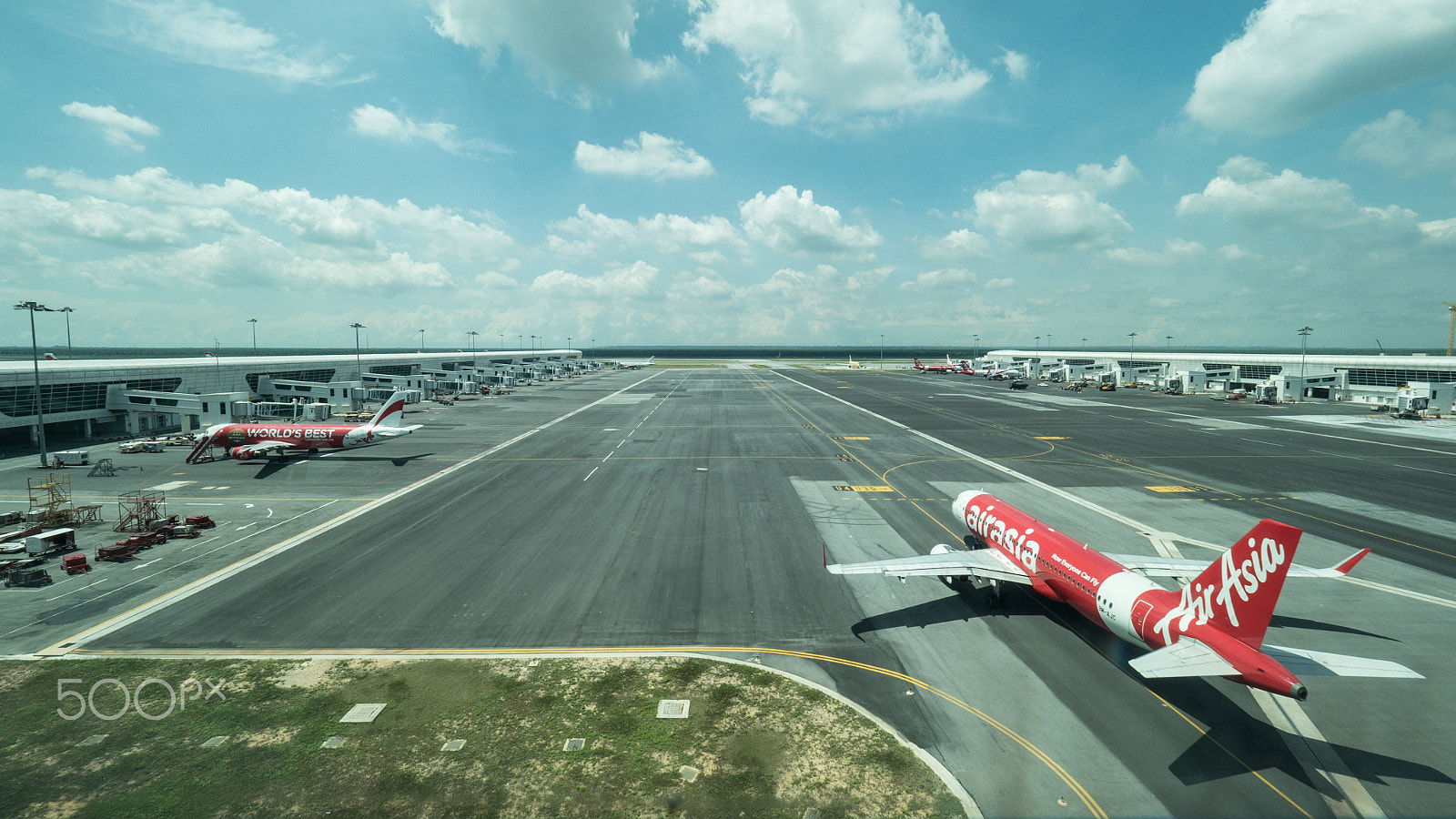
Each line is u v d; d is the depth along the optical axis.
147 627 29.88
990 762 20.19
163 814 18.14
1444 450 75.50
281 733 21.83
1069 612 31.73
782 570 37.34
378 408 123.94
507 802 18.50
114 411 89.94
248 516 48.47
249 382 116.06
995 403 131.38
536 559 39.19
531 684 24.97
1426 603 32.56
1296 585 35.03
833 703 23.61
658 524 46.41
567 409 123.88
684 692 24.39
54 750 20.95
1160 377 164.62
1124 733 21.70
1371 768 20.06
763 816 17.78
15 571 34.88
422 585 35.00
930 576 36.44
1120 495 54.88
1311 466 66.94
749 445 80.81
